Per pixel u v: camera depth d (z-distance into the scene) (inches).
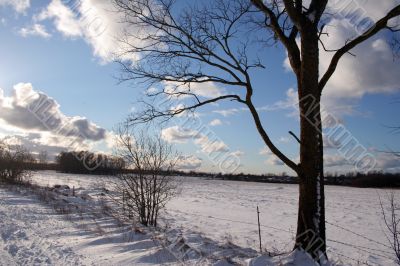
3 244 389.7
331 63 340.5
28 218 577.3
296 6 356.8
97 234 453.7
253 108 362.6
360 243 589.0
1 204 761.0
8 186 1294.3
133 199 578.6
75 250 370.9
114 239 422.0
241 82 365.1
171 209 971.3
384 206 1210.6
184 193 1615.4
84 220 564.4
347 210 1096.2
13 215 601.6
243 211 1027.9
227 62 368.2
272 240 578.2
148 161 574.2
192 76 374.9
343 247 553.6
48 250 367.9
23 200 864.9
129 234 446.0
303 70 341.4
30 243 398.0
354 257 479.5
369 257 481.1
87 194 1079.6
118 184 582.9
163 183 598.9
